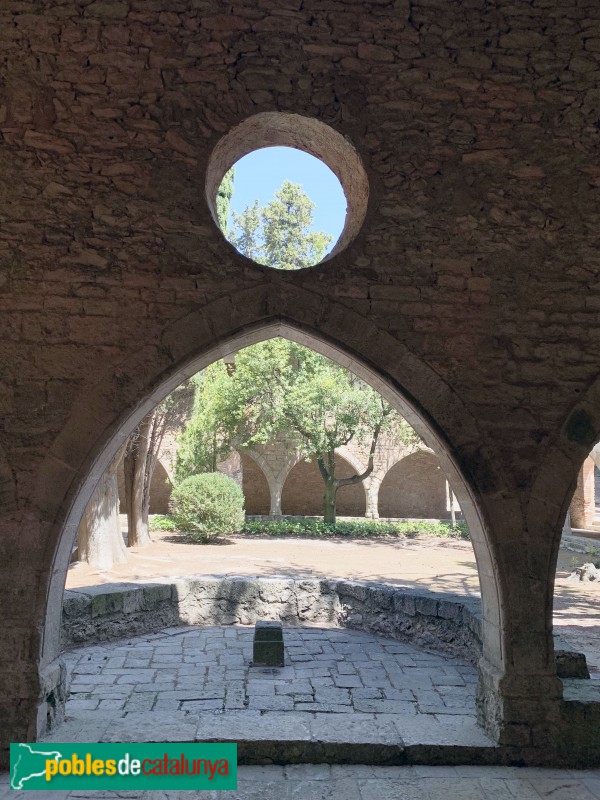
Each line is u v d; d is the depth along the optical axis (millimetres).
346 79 4785
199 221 4562
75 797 3658
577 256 4750
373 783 3891
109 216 4512
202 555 13188
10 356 4316
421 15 4910
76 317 4391
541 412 4551
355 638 7441
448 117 4824
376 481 19875
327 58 4793
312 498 22109
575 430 4523
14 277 4395
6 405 4277
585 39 4969
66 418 4301
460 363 4570
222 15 4773
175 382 4754
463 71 4875
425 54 4871
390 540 16922
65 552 4461
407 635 7223
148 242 4508
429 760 4164
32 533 4176
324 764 4129
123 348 4391
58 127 4562
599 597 9891
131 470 13742
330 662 6430
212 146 4637
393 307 4590
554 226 4773
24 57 4598
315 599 8266
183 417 15609
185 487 15281
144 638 7305
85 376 4348
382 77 4816
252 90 4699
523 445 4504
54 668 4305
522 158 4828
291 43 4785
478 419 4516
